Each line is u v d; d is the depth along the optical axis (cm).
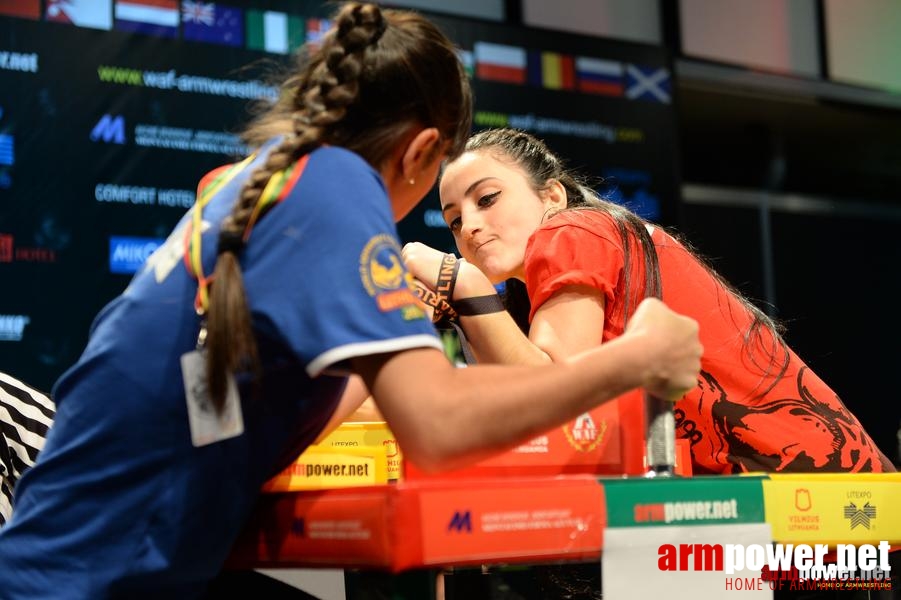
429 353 229
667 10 1098
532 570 328
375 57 256
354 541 221
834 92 1180
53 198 777
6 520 379
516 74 960
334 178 240
